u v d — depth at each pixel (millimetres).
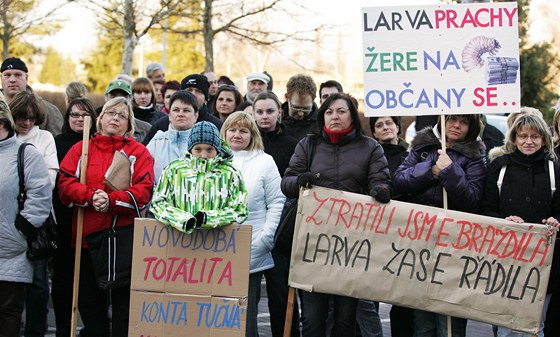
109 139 10008
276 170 10148
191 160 9148
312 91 11992
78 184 9641
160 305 8977
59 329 10852
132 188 9688
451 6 9445
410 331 10484
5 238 9531
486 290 8977
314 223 9180
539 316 8883
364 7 9484
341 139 9344
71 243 10242
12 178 9570
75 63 68250
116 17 30062
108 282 9516
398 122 11719
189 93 10742
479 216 9008
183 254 8953
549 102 43812
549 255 8867
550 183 9391
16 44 52250
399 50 9445
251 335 9789
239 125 10133
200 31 26781
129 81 16047
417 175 9273
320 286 9148
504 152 9664
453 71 9430
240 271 8891
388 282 9086
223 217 8820
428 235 9055
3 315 9664
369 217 9117
